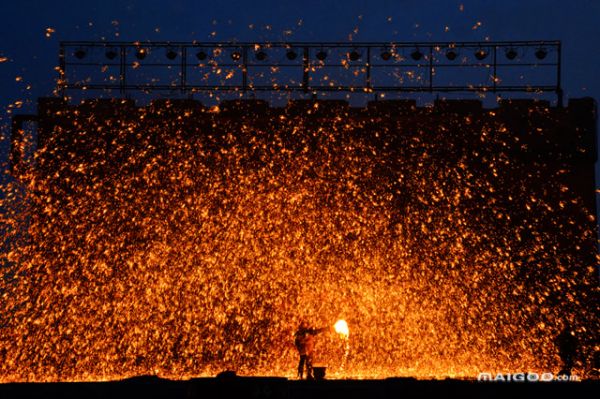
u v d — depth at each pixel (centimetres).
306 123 4578
